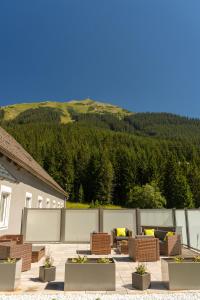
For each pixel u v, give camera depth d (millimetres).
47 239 13195
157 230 11945
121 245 10203
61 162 66375
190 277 5238
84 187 65438
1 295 4906
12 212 10836
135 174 65438
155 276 6469
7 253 6645
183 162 71375
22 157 13469
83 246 12195
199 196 60031
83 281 5227
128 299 4668
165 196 60000
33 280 6027
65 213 13539
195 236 11055
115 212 13812
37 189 15711
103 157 65438
